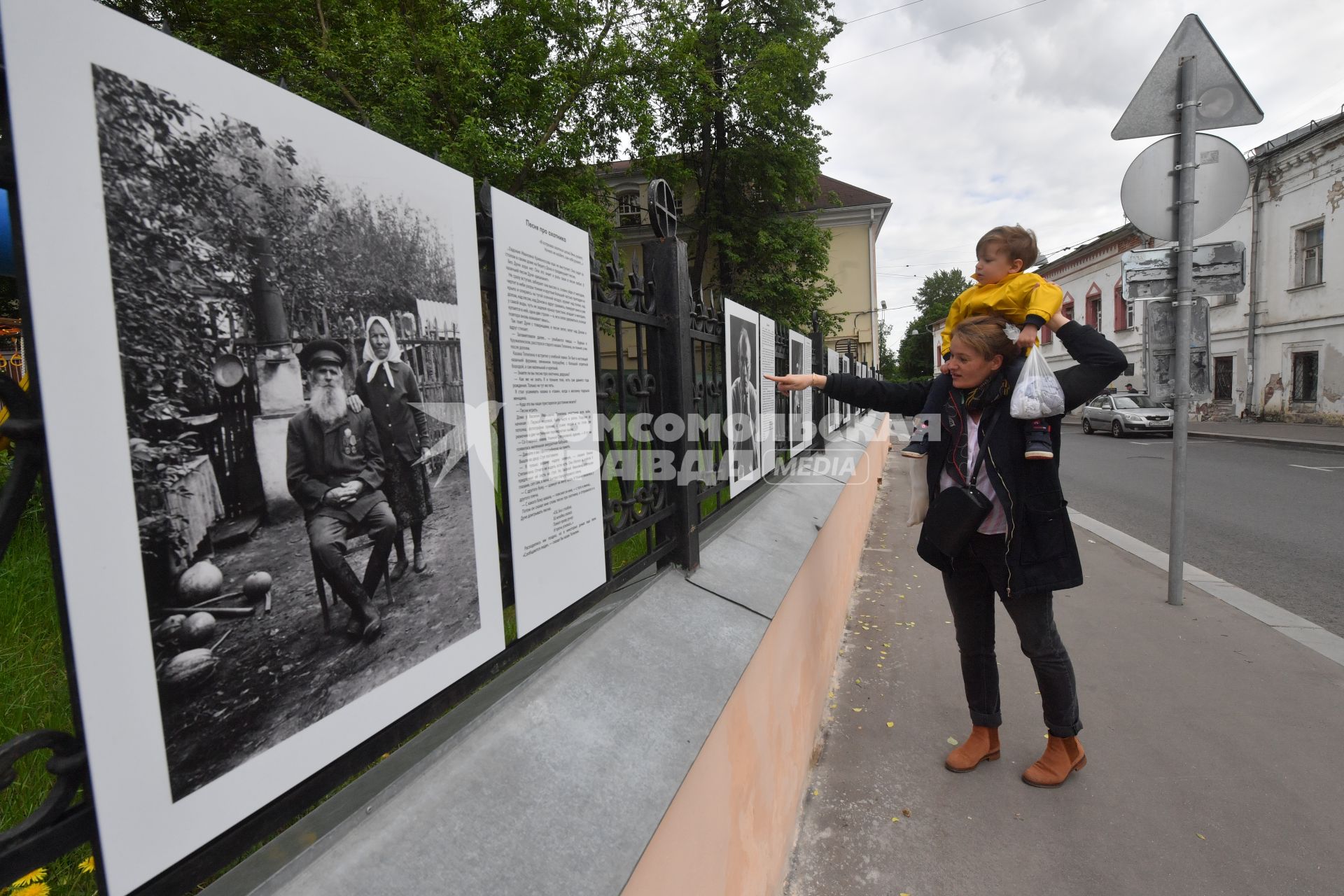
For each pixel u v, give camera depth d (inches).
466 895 33.8
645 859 42.8
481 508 44.5
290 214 29.8
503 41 503.2
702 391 91.4
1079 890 76.5
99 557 22.8
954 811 91.1
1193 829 85.7
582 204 510.0
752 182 779.4
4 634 82.0
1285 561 210.2
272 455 29.3
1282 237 718.5
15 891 48.9
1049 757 96.6
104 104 22.7
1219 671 127.6
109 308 22.9
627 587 74.0
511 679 51.4
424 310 38.9
